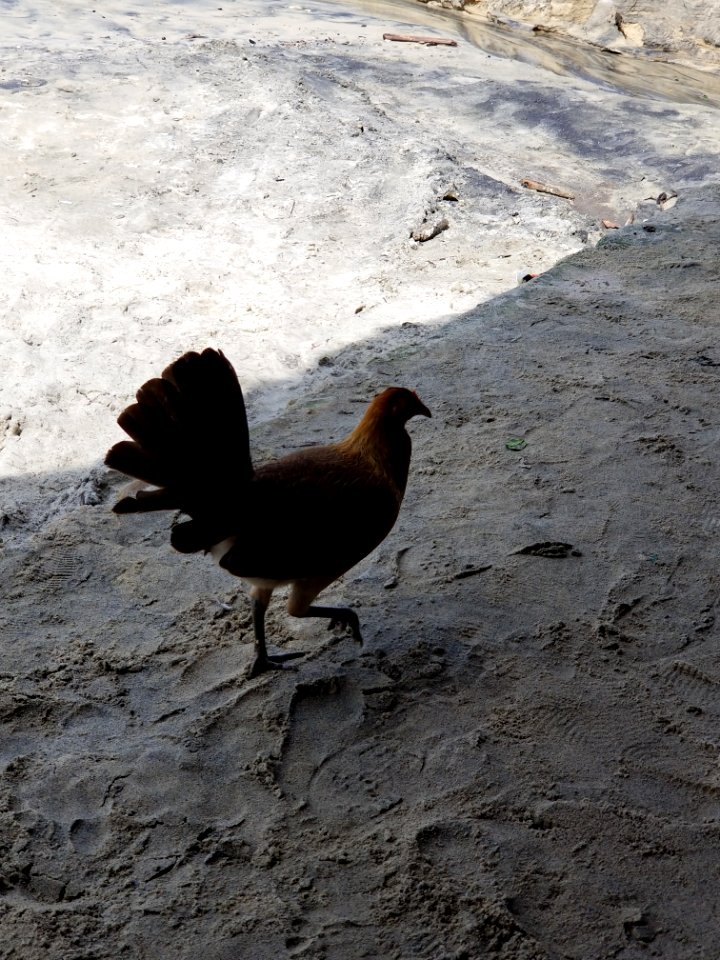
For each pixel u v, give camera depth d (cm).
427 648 341
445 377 410
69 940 306
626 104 797
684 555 360
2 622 346
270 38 934
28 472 399
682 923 309
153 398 313
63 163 640
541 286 475
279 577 322
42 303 487
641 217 600
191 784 322
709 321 435
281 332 466
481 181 622
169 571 357
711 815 320
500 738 329
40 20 938
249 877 312
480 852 315
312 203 596
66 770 324
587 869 313
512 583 353
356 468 325
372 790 322
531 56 971
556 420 393
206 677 338
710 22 989
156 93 737
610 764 326
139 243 553
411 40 949
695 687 337
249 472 320
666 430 391
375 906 310
